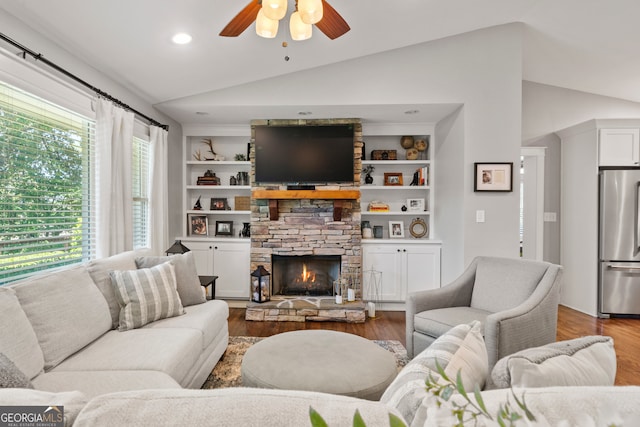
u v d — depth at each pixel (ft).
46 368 5.45
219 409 1.76
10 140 6.96
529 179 15.90
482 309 8.93
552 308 7.80
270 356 6.07
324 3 6.42
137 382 5.08
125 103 11.07
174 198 14.70
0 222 6.82
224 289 14.70
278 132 14.47
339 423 1.73
